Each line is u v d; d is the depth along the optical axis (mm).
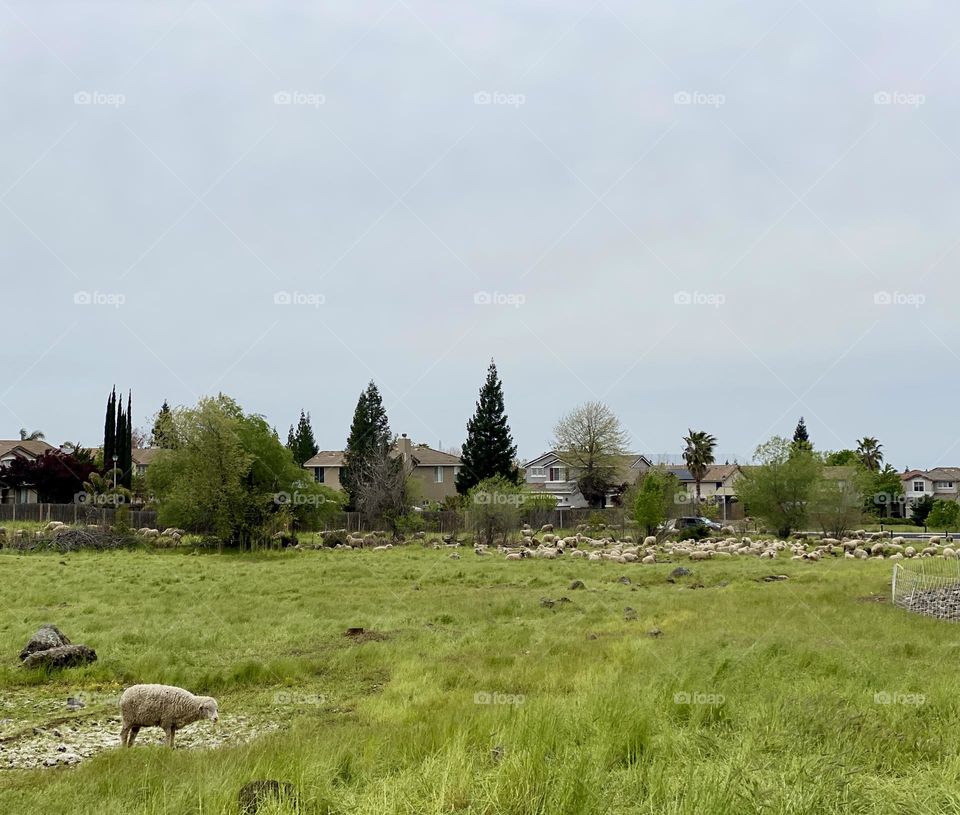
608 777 8086
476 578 34156
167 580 32031
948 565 37094
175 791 8188
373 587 30844
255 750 9914
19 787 9281
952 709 10836
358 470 76938
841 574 35000
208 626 20922
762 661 14508
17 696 14438
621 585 31562
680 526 65312
